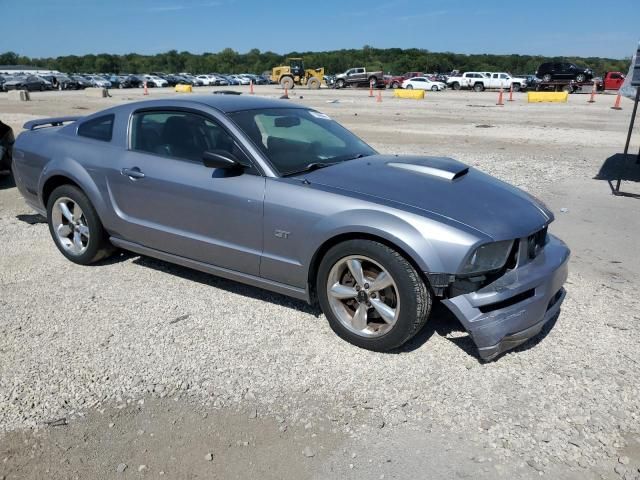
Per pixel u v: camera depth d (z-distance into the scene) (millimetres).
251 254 3941
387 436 2850
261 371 3412
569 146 13047
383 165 4121
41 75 55312
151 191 4371
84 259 5035
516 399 3133
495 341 3225
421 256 3209
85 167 4773
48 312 4180
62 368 3445
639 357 3570
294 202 3664
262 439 2838
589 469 2625
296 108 4887
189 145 4285
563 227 6484
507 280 3305
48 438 2852
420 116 21344
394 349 3637
